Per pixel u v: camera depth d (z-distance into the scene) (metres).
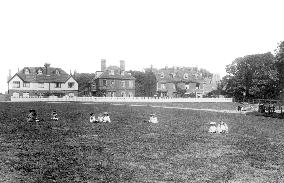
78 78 122.88
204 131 30.77
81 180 14.32
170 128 32.56
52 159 18.12
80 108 58.88
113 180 14.39
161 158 18.80
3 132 27.89
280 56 72.88
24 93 104.12
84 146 22.06
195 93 117.06
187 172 15.88
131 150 20.92
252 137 27.39
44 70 107.44
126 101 89.94
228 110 61.22
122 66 109.12
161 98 93.44
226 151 21.11
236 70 100.88
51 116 42.41
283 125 36.62
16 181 13.96
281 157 19.47
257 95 97.12
